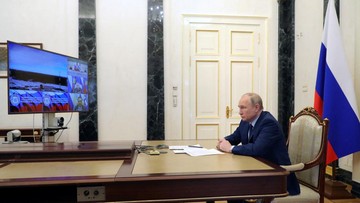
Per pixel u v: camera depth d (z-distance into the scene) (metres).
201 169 1.42
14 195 1.32
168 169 1.42
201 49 4.18
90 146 1.79
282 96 4.20
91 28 3.87
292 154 2.19
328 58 2.72
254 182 1.35
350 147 2.57
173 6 4.11
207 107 4.22
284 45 4.21
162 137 4.01
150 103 3.99
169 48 4.08
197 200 1.31
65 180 1.23
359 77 2.80
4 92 3.80
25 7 3.83
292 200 1.84
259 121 2.02
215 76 4.22
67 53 3.89
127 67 4.00
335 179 2.96
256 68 4.27
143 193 1.28
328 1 3.12
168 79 4.09
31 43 3.84
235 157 1.75
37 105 2.37
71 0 3.89
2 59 3.78
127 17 3.99
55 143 1.99
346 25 3.01
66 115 3.87
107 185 1.26
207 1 4.17
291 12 4.10
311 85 3.66
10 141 2.61
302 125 2.15
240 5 4.23
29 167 1.45
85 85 3.07
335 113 2.64
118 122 4.00
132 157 1.70
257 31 4.25
